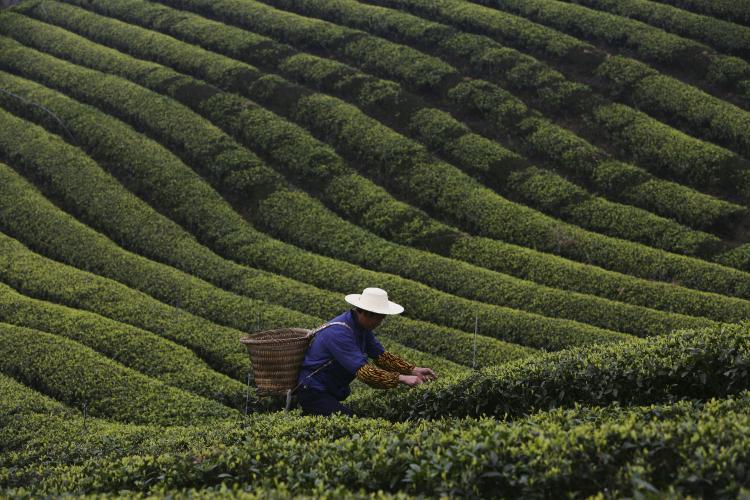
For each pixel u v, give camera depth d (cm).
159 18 3988
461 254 2542
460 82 3272
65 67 3581
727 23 3434
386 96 3231
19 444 1531
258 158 2998
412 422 1039
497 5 3819
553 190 2752
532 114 3092
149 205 2842
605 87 3200
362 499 701
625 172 2781
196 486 870
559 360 1119
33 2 4272
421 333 2111
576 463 732
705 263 2405
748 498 599
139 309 2223
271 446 891
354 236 2644
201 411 1708
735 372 993
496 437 784
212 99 3278
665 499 623
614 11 3675
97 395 1770
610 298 2303
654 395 1045
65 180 2908
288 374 1052
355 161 3012
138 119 3212
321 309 2250
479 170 2894
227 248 2639
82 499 796
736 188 2683
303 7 3959
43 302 2228
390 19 3691
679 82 3130
